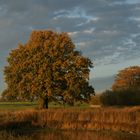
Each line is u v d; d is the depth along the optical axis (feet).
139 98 274.36
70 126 168.35
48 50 235.20
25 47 244.42
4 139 119.34
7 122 162.61
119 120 164.55
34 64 232.73
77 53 242.99
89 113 172.76
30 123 171.73
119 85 392.27
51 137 139.03
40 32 243.40
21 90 235.40
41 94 230.48
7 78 245.24
